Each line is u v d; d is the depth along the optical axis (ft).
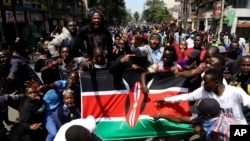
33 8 79.05
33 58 45.93
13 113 22.22
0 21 59.36
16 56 18.71
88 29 15.71
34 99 14.14
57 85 14.92
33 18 79.51
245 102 11.23
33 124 14.10
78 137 7.34
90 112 13.98
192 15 193.06
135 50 17.15
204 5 167.22
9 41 64.34
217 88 11.39
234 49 19.67
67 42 19.42
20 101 15.58
